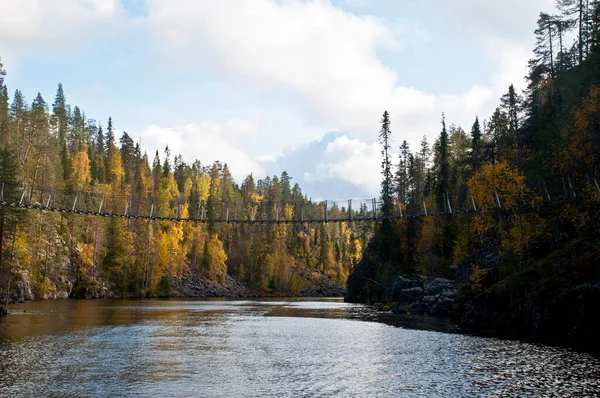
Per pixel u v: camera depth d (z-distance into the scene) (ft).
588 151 148.97
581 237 148.36
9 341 118.83
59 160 333.42
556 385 76.43
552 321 125.80
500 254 178.81
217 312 224.74
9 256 226.99
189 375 85.66
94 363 94.79
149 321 172.35
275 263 502.79
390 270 291.17
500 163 179.73
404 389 76.02
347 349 114.42
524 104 264.72
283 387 77.61
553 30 268.41
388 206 303.48
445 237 257.96
